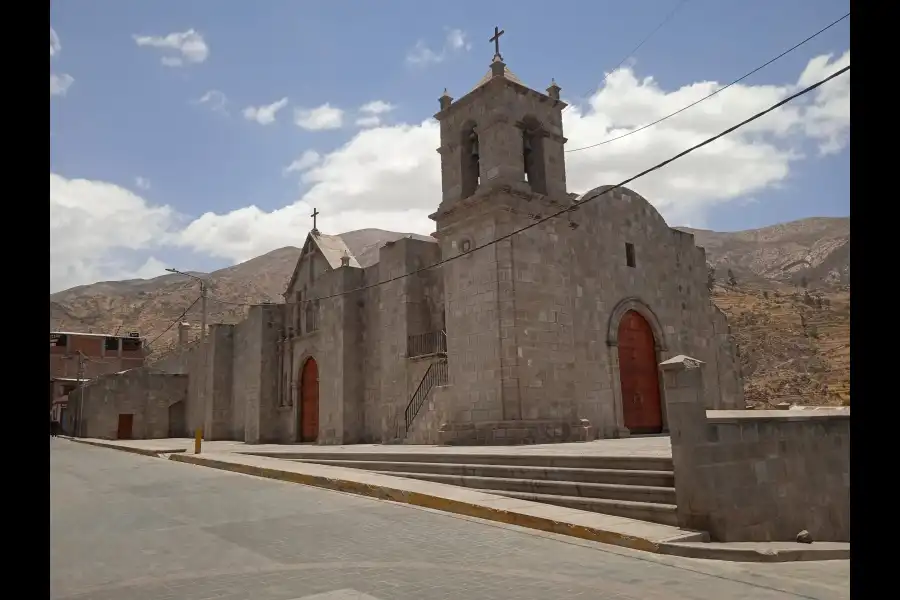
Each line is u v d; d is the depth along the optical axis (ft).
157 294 525.34
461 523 35.99
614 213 91.35
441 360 86.17
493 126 76.79
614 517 34.73
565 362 76.13
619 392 84.84
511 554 28.73
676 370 34.30
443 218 79.51
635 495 37.47
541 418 72.13
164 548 30.81
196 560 28.30
